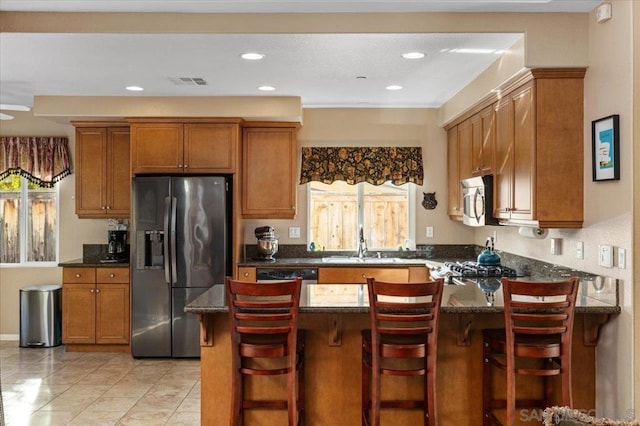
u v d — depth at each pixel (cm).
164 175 566
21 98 558
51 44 365
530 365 333
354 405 340
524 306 298
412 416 336
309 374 340
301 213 632
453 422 336
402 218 646
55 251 636
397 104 607
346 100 580
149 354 553
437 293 300
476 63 415
